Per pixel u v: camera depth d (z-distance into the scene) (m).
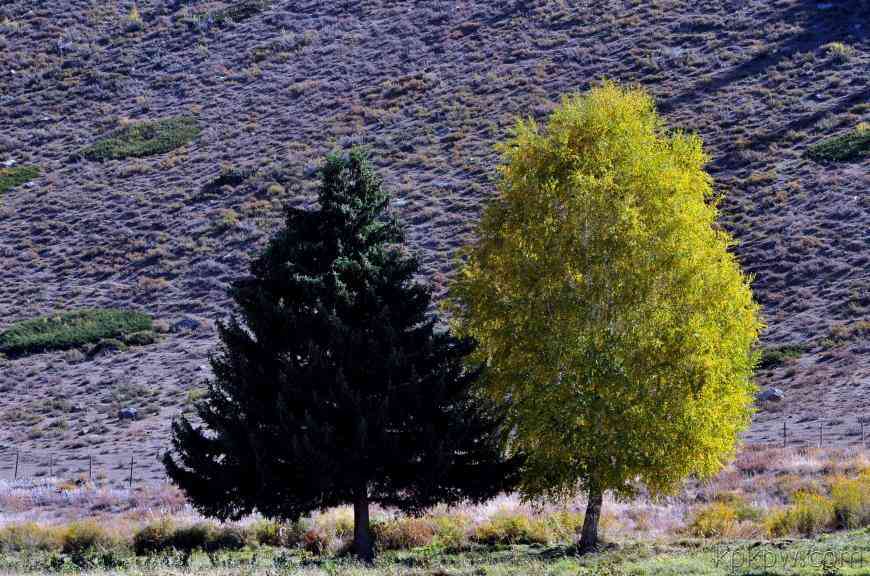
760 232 86.69
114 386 81.38
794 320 73.69
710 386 27.70
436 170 111.50
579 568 25.27
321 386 29.70
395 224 32.84
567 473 28.86
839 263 79.00
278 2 175.88
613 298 28.55
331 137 126.31
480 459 30.91
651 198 29.14
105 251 109.06
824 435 52.97
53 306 99.56
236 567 28.77
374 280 31.14
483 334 30.97
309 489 29.72
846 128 99.75
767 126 104.00
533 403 28.64
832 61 114.19
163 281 101.06
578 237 29.23
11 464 66.25
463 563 29.64
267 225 106.94
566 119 30.95
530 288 29.58
